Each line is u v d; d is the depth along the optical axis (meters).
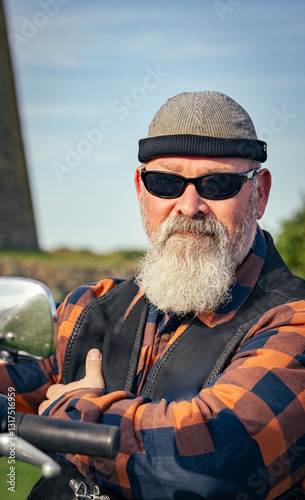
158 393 1.86
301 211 4.51
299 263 4.47
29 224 26.92
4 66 26.12
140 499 1.63
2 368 2.10
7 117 26.36
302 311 1.83
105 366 2.00
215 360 1.83
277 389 1.67
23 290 1.19
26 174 27.14
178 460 1.59
